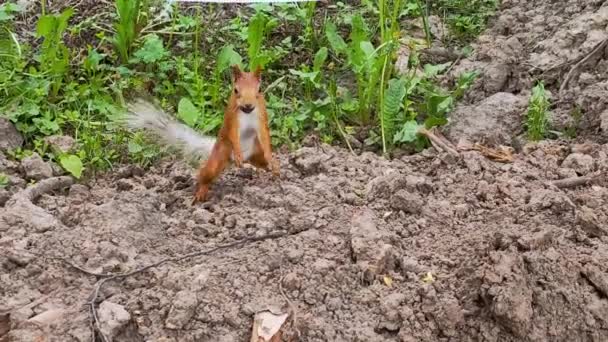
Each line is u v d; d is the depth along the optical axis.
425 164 2.53
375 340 2.11
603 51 2.79
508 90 2.80
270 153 2.36
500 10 3.10
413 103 2.76
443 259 2.22
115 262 2.19
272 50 2.90
